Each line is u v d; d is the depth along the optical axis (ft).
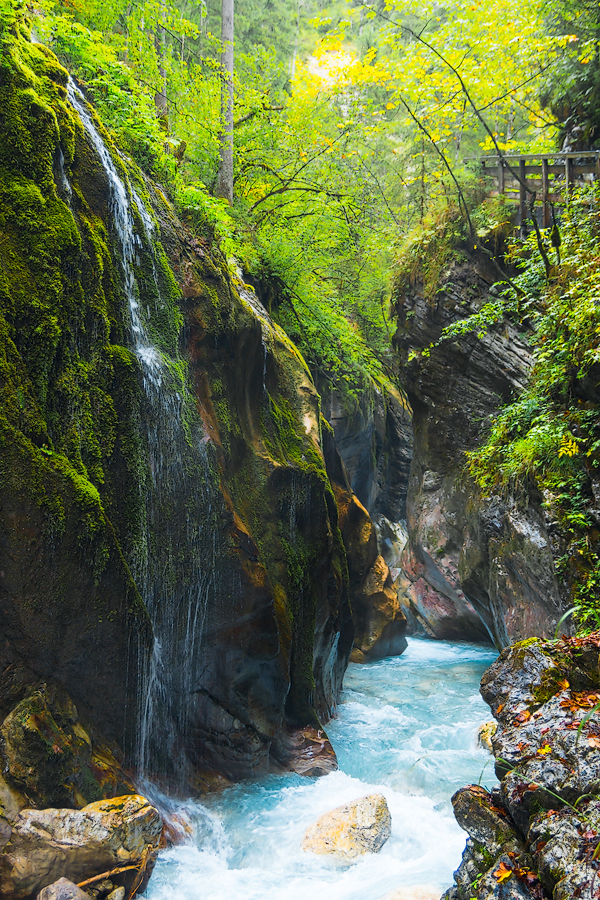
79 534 16.07
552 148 42.70
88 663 16.92
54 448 16.46
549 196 38.45
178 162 27.76
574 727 9.73
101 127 21.26
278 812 20.25
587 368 25.85
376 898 15.31
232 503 23.67
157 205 23.79
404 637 47.19
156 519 20.02
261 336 27.63
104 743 17.57
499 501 35.32
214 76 37.93
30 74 17.54
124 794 16.79
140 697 18.53
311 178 42.52
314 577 28.22
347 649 34.17
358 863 17.30
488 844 9.63
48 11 22.91
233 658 22.77
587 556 24.99
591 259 27.17
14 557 14.88
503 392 40.34
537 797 9.12
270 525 25.75
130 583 17.52
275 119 41.34
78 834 13.67
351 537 42.32
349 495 40.78
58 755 14.89
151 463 20.02
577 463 27.12
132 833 14.44
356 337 48.78
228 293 25.66
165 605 20.22
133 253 21.04
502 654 12.24
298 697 26.32
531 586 29.60
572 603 24.81
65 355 17.04
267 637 23.38
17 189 16.42
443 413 45.11
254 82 42.70
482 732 26.43
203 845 18.25
